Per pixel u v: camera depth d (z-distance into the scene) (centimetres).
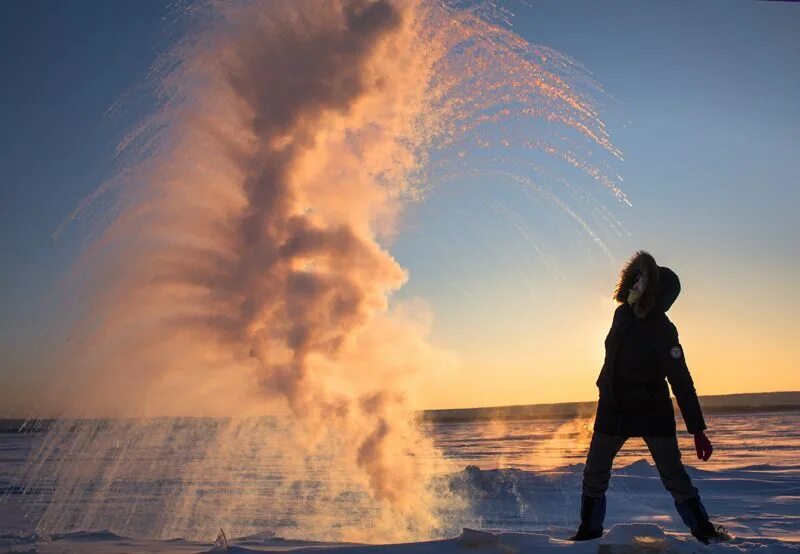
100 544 415
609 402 338
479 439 4325
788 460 1756
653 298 330
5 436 7431
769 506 774
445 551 310
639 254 342
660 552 288
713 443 2753
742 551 297
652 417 331
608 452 339
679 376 328
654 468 1059
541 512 787
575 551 293
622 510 723
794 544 318
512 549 304
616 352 336
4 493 1291
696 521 325
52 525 798
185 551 375
